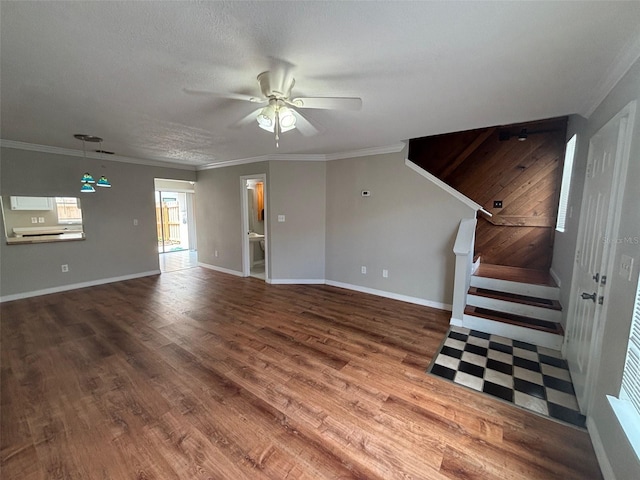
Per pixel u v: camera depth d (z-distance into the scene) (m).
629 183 1.54
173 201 8.48
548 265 4.01
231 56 1.68
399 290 4.20
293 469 1.51
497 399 2.07
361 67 1.79
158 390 2.13
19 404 1.98
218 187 5.83
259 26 1.40
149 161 5.46
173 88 2.11
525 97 2.26
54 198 4.44
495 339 2.98
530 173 4.04
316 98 1.87
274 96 1.93
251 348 2.78
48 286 4.44
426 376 2.34
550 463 1.56
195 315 3.61
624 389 1.43
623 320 1.48
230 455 1.59
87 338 2.96
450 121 2.87
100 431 1.75
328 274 5.01
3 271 4.03
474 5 1.24
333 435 1.73
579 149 2.82
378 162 4.22
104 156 4.83
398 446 1.66
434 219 3.83
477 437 1.73
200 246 6.46
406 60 1.71
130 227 5.30
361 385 2.22
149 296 4.37
